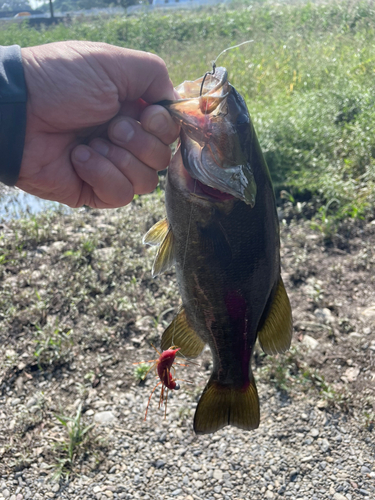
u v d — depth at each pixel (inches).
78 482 17.9
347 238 31.0
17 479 18.1
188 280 12.6
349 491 17.0
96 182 11.8
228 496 17.2
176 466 18.3
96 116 11.4
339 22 76.0
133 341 24.3
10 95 10.4
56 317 25.5
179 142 12.2
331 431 19.2
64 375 22.5
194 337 13.7
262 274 12.5
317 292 26.1
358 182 35.6
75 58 11.0
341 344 23.1
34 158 11.5
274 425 19.6
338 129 41.3
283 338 13.4
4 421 20.4
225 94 11.1
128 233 33.2
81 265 30.2
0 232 34.5
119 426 20.0
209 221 11.7
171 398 21.1
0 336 24.6
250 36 80.2
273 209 12.5
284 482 17.5
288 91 52.0
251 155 11.9
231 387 13.7
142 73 11.7
